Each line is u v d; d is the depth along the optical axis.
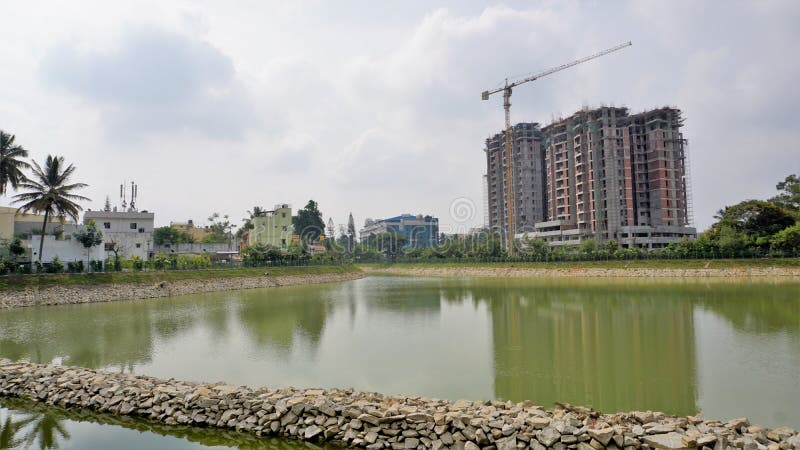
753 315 41.03
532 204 183.62
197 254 108.56
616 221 142.62
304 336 35.72
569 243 144.75
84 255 68.75
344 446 16.36
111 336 35.66
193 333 36.88
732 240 90.88
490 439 15.28
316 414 17.56
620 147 148.50
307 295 68.25
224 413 18.41
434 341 33.53
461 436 15.60
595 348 30.25
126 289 63.38
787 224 95.50
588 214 149.75
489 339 33.88
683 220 148.75
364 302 58.44
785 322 37.47
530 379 23.73
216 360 28.22
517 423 15.57
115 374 22.91
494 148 198.25
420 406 17.78
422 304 55.75
